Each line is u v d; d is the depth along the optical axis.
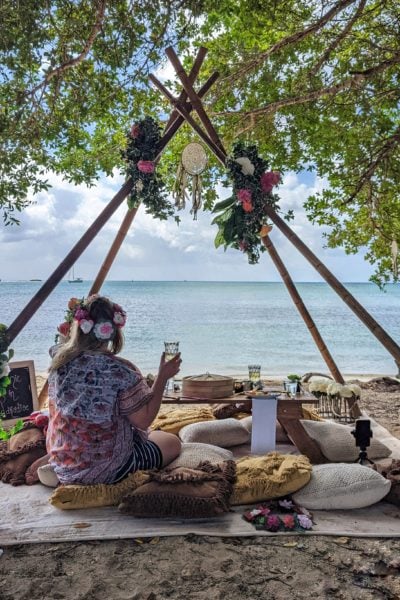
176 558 2.77
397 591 2.48
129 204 5.39
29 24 4.61
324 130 7.92
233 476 3.38
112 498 3.29
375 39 7.35
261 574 2.62
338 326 22.91
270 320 24.86
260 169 5.30
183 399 4.15
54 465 3.49
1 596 2.45
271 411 4.13
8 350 3.49
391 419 6.23
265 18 6.83
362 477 3.40
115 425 3.34
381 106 7.38
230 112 8.12
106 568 2.68
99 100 6.11
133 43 5.32
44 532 3.03
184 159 5.66
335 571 2.65
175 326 21.69
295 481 3.38
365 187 7.66
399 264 7.84
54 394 3.43
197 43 8.19
